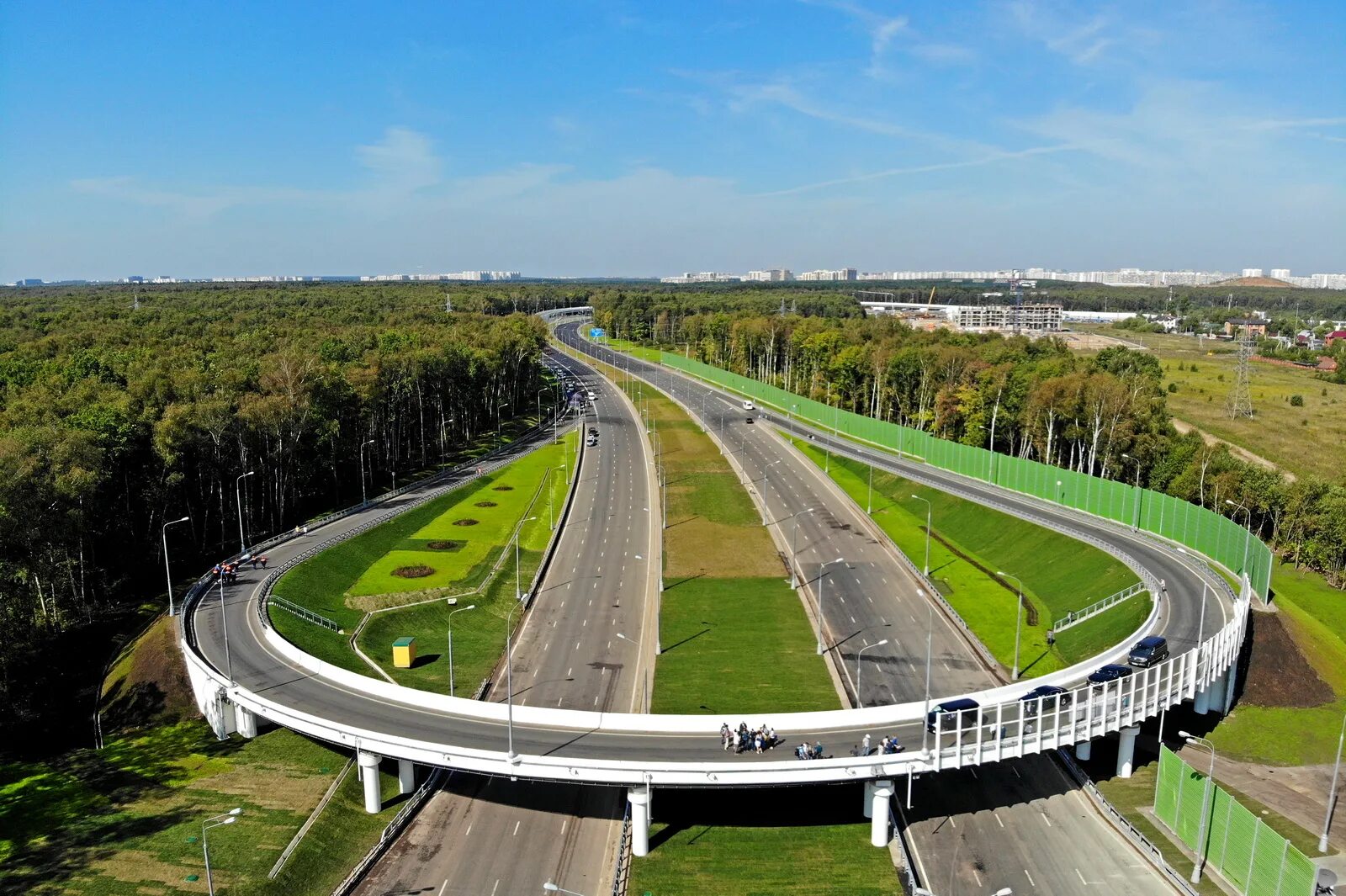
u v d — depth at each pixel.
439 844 71.88
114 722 89.19
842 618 113.62
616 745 73.50
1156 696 78.44
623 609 117.12
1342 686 96.81
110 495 125.25
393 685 83.12
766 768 68.75
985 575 130.50
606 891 65.81
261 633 98.31
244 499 145.62
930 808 77.06
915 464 190.62
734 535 148.62
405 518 151.75
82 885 65.25
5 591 99.44
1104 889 66.44
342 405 168.25
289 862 68.00
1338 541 131.50
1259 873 64.50
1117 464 172.62
